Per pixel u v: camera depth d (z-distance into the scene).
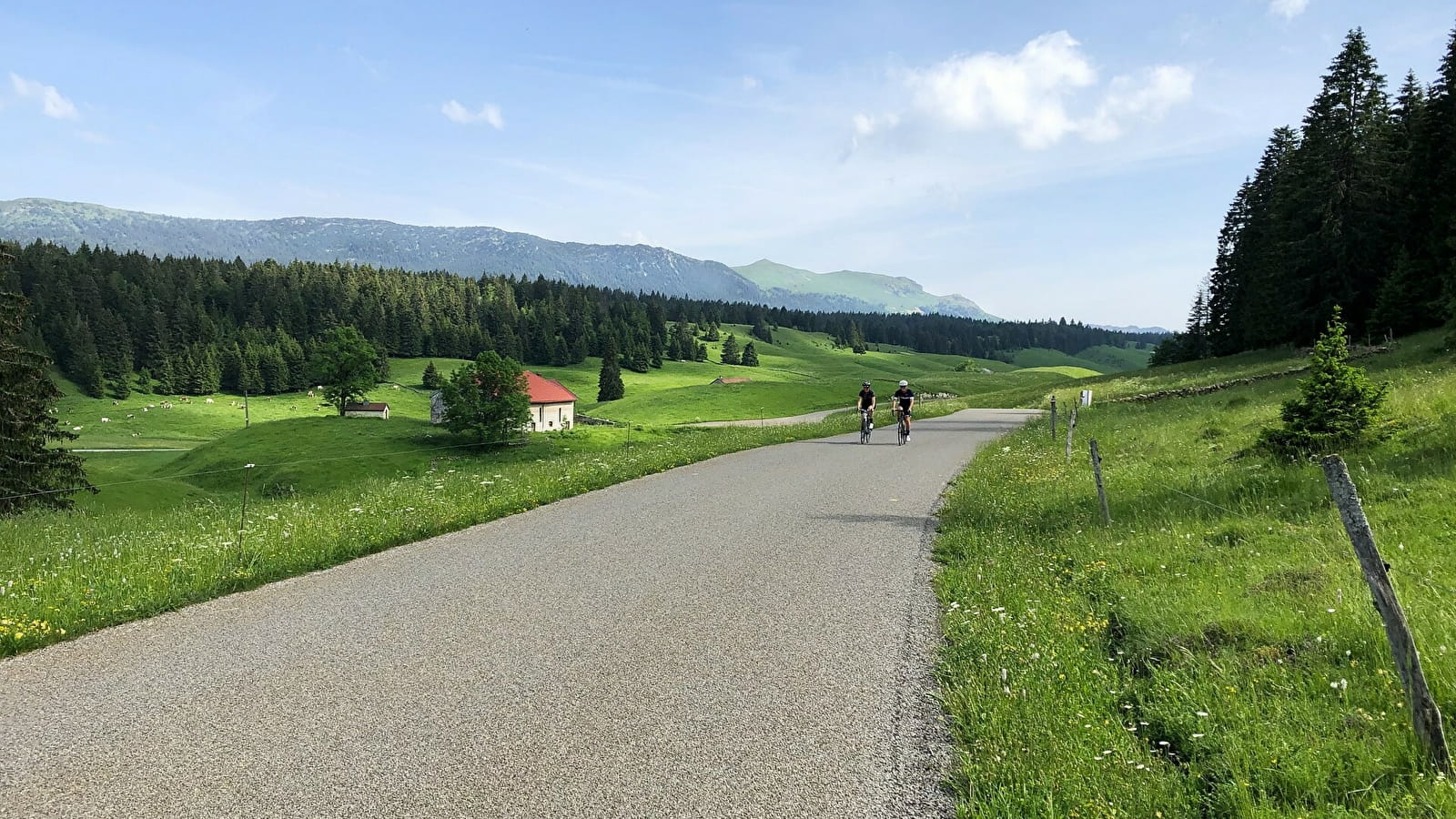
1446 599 5.75
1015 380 164.75
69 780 3.97
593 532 10.91
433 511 11.65
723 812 3.81
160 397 154.25
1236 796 3.84
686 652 6.10
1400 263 46.12
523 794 3.92
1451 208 46.31
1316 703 4.65
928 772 4.28
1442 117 49.28
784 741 4.60
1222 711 4.68
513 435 75.38
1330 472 4.31
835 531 11.17
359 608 7.20
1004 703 4.98
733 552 9.68
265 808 3.73
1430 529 7.57
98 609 6.81
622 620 6.90
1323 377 12.62
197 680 5.39
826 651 6.17
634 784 4.05
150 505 39.12
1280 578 6.89
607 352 151.25
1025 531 10.80
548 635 6.45
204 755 4.27
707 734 4.66
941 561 9.38
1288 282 55.66
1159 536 9.15
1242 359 60.06
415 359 192.88
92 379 149.12
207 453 71.12
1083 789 3.97
